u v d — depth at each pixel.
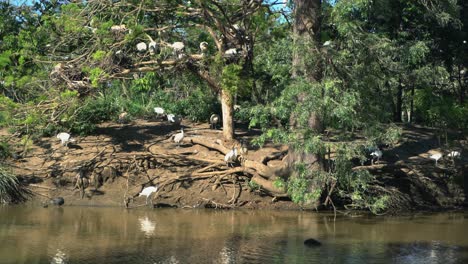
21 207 21.88
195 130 26.34
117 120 27.69
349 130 22.22
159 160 23.28
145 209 21.73
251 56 22.70
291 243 15.85
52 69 21.73
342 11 19.14
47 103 21.38
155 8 22.42
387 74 20.14
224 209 21.75
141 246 15.30
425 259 14.22
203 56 22.39
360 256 14.46
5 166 22.89
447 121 22.83
